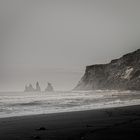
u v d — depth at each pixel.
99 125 16.66
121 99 62.62
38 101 60.91
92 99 65.50
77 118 23.09
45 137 12.78
